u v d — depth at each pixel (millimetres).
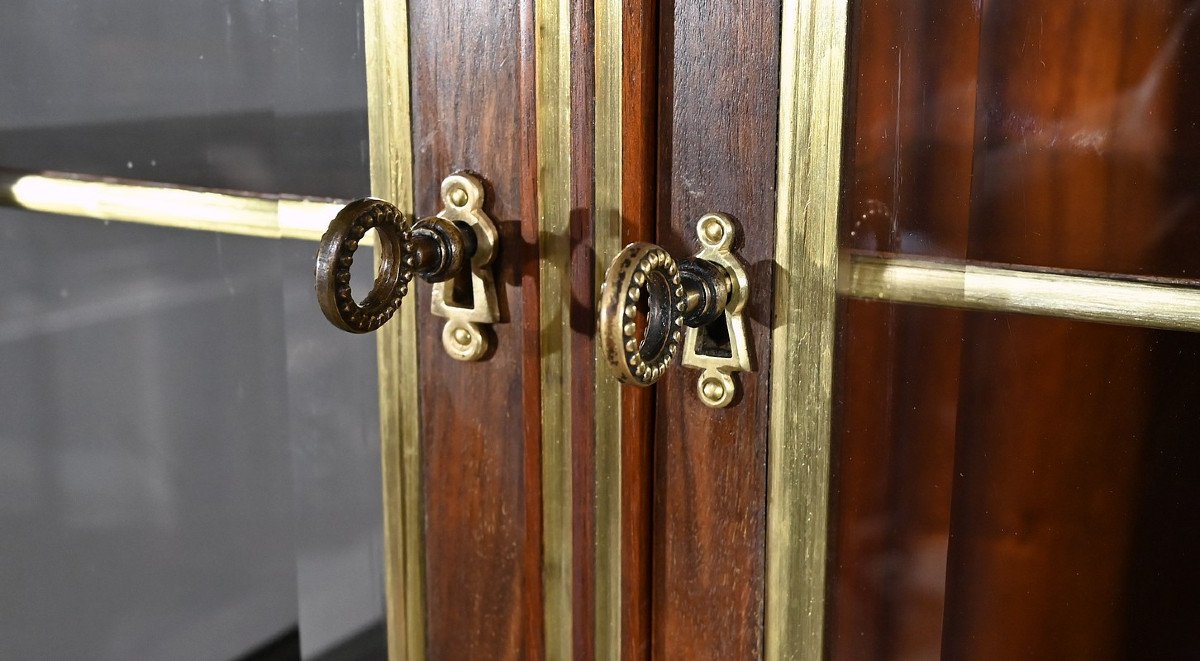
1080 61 503
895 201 503
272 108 615
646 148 504
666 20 495
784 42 469
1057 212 519
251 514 701
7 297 757
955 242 525
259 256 650
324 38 587
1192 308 493
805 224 481
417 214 567
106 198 686
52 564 797
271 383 670
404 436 601
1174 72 488
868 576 542
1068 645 558
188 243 674
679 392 530
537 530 565
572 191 521
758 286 498
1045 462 544
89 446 754
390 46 549
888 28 480
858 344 503
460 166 548
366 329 479
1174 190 495
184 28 633
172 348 701
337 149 598
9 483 798
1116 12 494
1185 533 523
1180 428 516
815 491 505
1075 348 528
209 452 708
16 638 807
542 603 576
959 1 501
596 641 563
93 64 670
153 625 763
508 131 531
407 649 629
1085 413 532
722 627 542
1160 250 501
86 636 794
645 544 548
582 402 538
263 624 715
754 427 513
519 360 556
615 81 496
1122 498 533
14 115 710
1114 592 543
